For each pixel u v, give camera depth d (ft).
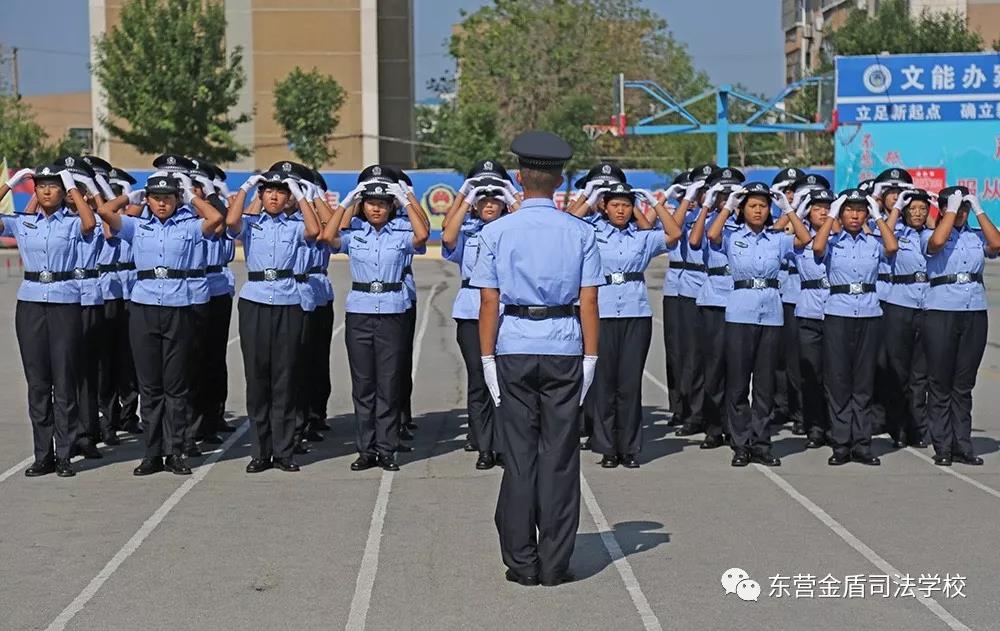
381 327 32.73
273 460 33.47
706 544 25.63
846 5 198.18
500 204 33.63
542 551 22.90
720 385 35.99
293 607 21.70
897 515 27.99
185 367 32.55
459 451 35.81
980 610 21.63
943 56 115.96
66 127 257.34
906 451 35.94
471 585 22.90
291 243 32.68
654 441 37.76
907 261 36.29
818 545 25.54
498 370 23.12
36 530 26.84
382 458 33.09
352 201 33.01
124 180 38.40
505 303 23.06
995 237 32.76
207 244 34.76
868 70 117.08
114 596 22.38
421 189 146.92
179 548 25.40
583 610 21.53
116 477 32.22
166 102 137.18
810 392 36.37
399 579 23.26
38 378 32.12
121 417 38.96
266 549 25.27
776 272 33.65
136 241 32.27
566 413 22.85
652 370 54.03
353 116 175.52
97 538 26.18
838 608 21.71
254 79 173.37
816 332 36.01
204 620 21.07
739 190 33.96
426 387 48.60
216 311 37.76
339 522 27.37
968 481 31.60
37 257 31.73
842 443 33.78
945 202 33.01
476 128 150.20
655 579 23.29
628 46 186.60
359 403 33.19
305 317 33.01
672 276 39.99
